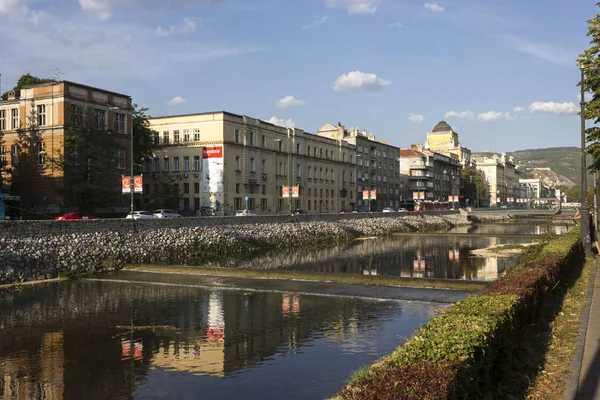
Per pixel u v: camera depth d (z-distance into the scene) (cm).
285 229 6694
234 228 5928
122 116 6944
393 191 14362
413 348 865
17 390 1466
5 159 6550
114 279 3600
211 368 1633
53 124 6191
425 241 7306
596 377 1068
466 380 779
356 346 1858
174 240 4975
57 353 1816
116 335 2056
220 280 3400
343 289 3020
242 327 2164
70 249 3912
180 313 2453
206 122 8100
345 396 738
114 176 6209
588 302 1850
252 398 1380
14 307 2642
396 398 670
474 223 12838
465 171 19600
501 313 1098
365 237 8175
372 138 14212
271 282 3297
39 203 6219
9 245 3538
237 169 8250
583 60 3306
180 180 8275
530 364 1179
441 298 2753
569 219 13125
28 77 8288
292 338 1978
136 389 1464
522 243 6800
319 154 10800
